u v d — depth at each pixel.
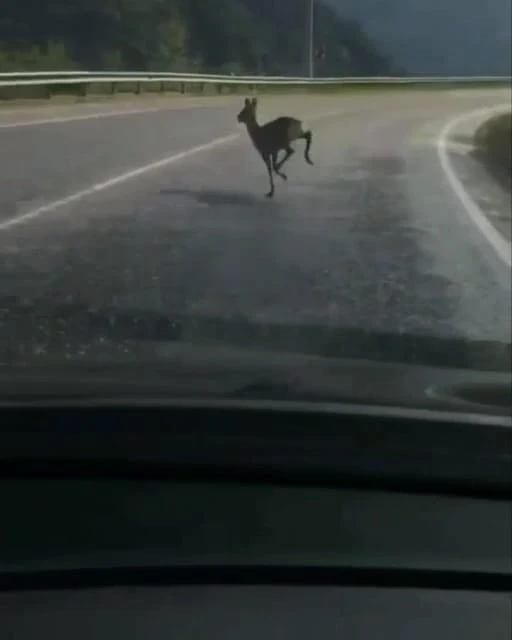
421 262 9.02
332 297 7.65
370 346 6.58
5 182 5.71
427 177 12.21
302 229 9.30
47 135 7.14
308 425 3.61
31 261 5.67
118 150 8.69
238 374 4.65
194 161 9.53
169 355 5.14
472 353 6.77
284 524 3.26
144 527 3.16
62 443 3.47
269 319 6.66
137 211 7.90
